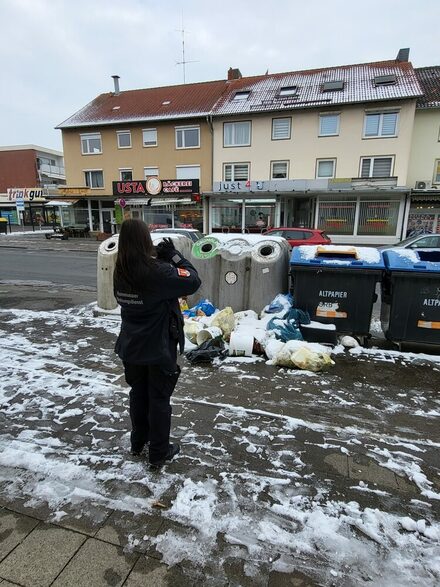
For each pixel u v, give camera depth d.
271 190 21.14
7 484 2.16
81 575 1.64
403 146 19.92
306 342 4.17
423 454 2.52
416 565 1.71
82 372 3.68
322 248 4.73
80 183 27.11
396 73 21.48
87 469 2.29
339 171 21.16
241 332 4.41
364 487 2.20
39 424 2.78
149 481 2.20
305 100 21.31
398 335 4.41
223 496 2.10
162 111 24.89
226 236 6.01
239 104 22.83
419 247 11.30
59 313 6.02
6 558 1.71
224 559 1.72
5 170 43.19
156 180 23.03
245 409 3.03
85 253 17.09
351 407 3.12
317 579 1.64
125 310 2.19
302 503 2.06
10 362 3.91
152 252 2.19
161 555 1.73
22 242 23.03
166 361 2.17
